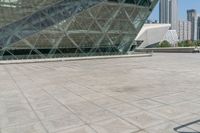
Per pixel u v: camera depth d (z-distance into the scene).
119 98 8.52
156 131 5.39
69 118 6.45
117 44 41.78
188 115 6.46
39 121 6.28
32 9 32.38
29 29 32.81
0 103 8.22
